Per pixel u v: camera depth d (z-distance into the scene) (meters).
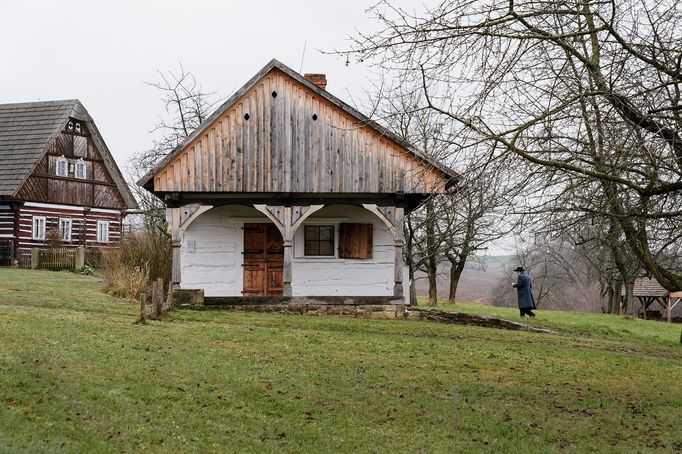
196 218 26.66
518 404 12.80
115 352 13.42
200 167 25.25
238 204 25.72
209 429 10.07
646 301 61.78
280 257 27.11
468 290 70.62
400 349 17.45
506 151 11.38
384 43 11.59
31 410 9.29
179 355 14.10
